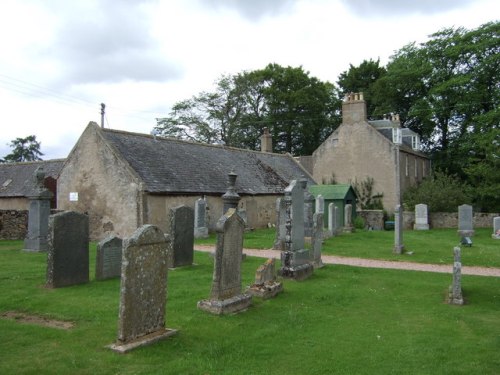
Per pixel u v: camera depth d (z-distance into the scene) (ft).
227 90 188.85
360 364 23.45
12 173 121.29
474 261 61.05
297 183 47.06
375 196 139.85
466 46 144.87
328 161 147.64
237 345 25.57
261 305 34.30
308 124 187.62
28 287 38.52
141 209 75.66
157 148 90.63
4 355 22.99
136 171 78.13
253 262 53.88
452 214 118.52
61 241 39.06
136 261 24.77
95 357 22.80
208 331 27.61
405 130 163.12
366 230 105.50
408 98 175.11
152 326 25.94
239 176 103.60
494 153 115.44
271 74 189.26
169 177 83.35
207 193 88.12
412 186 145.07
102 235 79.92
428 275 49.75
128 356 22.98
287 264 45.06
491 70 144.15
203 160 99.40
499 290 42.29
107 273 42.88
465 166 151.02
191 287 38.93
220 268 31.94
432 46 158.61
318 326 30.07
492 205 130.82
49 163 119.85
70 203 84.07
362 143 142.61
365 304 36.58
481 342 27.37
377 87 176.45
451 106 153.07
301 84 189.88
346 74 204.33
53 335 26.09
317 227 52.29
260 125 188.14
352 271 50.93
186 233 50.42
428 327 30.50
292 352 24.99
